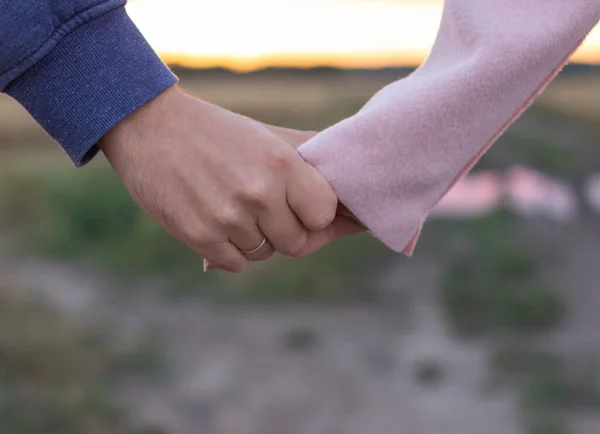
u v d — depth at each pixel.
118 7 0.88
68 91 0.87
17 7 0.83
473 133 0.93
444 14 0.99
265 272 5.11
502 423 3.21
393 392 3.57
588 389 3.46
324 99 10.32
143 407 3.34
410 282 5.09
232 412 3.37
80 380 3.44
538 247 5.87
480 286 4.84
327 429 3.23
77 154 0.89
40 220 6.23
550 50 0.92
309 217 0.89
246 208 0.88
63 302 4.61
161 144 0.89
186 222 0.89
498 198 7.09
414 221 0.94
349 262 5.19
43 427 3.03
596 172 8.71
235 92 10.51
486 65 0.91
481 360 3.87
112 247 5.71
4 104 10.32
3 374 3.38
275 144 0.88
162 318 4.48
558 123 12.14
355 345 4.13
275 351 4.07
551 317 4.43
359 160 0.91
